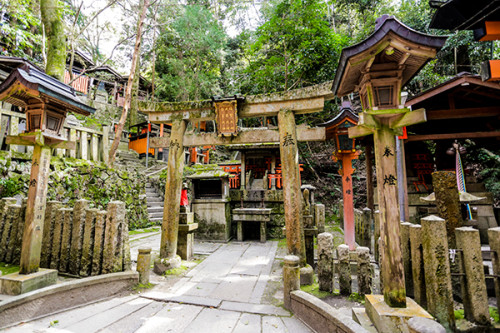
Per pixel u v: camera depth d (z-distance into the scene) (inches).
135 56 365.7
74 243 151.9
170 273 179.2
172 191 194.9
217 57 662.5
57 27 289.1
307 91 174.2
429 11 474.0
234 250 253.4
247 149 374.3
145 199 379.6
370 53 97.6
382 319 88.7
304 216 196.2
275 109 183.8
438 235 98.4
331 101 508.1
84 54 643.5
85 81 693.9
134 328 108.1
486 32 138.5
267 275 178.9
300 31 417.4
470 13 138.5
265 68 466.3
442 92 248.7
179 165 199.9
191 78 647.1
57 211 159.5
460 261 101.3
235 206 331.6
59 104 139.5
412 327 57.8
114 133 577.3
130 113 681.0
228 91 705.6
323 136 191.3
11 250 163.3
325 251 138.2
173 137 202.5
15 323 105.0
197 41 614.9
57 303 120.0
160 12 581.3
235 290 151.5
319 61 436.5
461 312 105.2
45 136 131.4
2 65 323.3
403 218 241.6
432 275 98.4
